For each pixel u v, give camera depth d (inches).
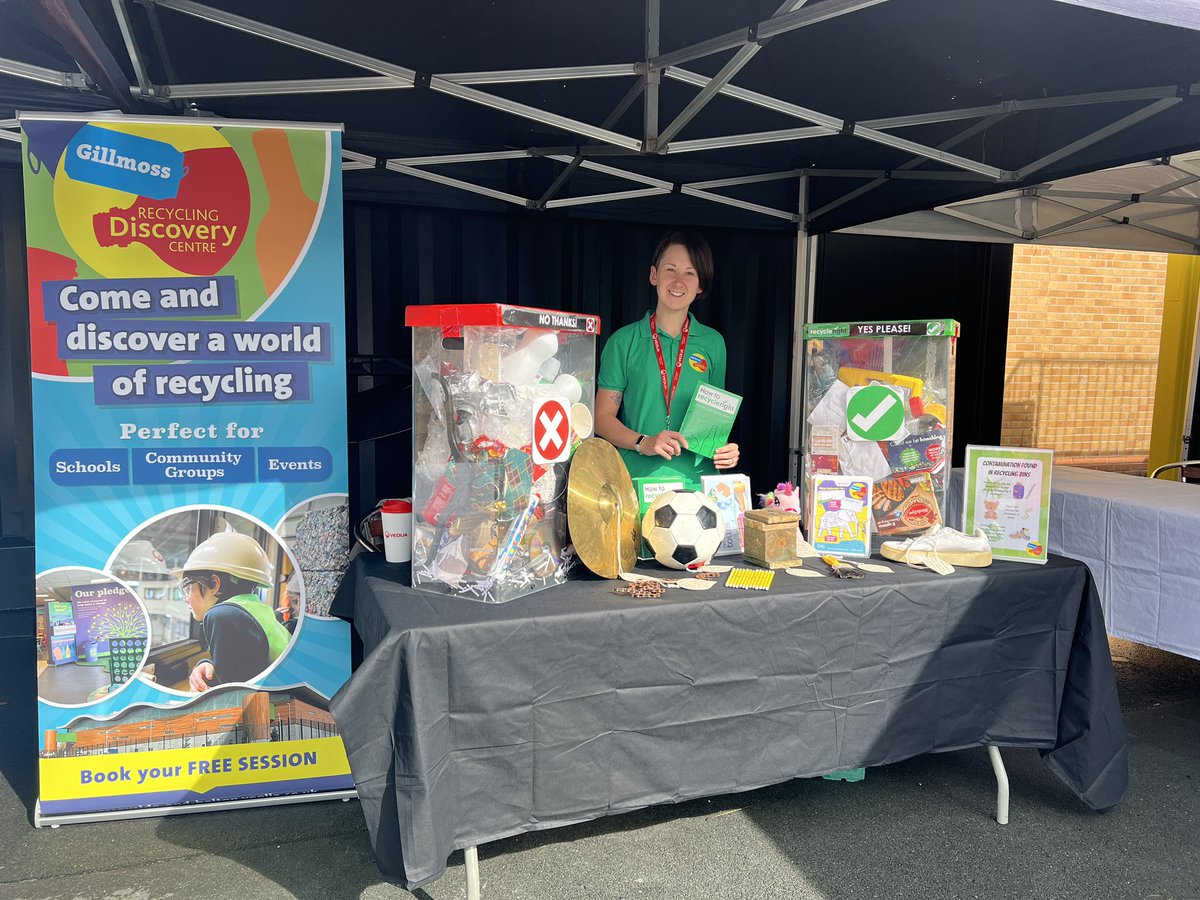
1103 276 283.9
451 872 84.9
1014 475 92.5
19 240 150.9
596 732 75.3
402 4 92.3
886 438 93.0
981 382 221.5
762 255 189.0
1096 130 110.3
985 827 94.0
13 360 153.2
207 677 92.4
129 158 86.6
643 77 99.2
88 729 90.7
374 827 67.6
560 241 171.8
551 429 76.4
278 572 93.3
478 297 168.7
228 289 89.6
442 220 165.0
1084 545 125.9
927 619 86.1
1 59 95.7
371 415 140.0
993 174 124.4
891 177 147.4
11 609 157.6
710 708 79.1
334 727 95.9
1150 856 88.6
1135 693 136.8
